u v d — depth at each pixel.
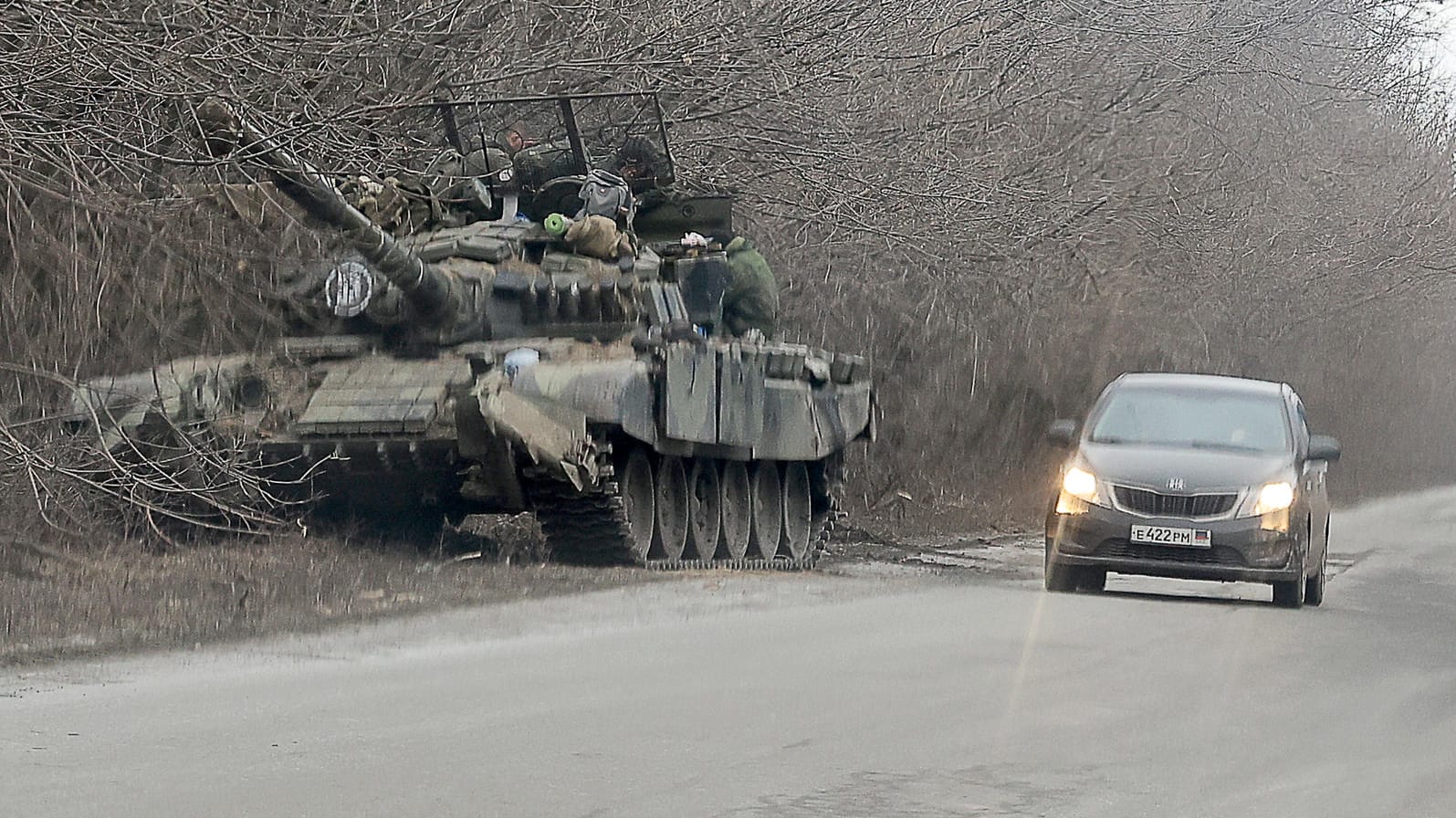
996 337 71.00
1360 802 18.31
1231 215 78.50
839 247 57.91
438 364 36.72
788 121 51.16
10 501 33.34
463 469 35.97
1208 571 36.53
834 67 51.19
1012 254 63.06
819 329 61.19
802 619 30.98
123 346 37.41
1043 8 61.88
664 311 40.53
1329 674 26.78
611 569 37.25
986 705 23.11
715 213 44.91
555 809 17.08
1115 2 64.81
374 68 39.44
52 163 31.80
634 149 44.28
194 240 36.03
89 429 35.09
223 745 19.39
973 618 31.98
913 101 56.88
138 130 34.53
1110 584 41.25
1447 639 31.59
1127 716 22.69
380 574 32.91
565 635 27.89
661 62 43.56
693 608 31.80
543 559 38.25
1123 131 68.50
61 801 16.83
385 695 22.47
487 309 38.12
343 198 35.19
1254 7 77.75
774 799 17.70
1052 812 17.56
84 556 32.47
